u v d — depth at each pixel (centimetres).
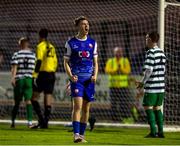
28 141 3145
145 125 4634
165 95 4503
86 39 2992
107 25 5794
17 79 4462
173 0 4619
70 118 5375
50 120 5344
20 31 5988
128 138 3544
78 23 2992
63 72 5559
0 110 5581
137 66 5600
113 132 4131
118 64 5394
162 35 4266
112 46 5797
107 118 5350
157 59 3556
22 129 4294
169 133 4141
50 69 4444
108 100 5369
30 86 4447
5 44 5978
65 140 3256
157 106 3662
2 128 4391
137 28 5662
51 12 5909
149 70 3531
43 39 4428
